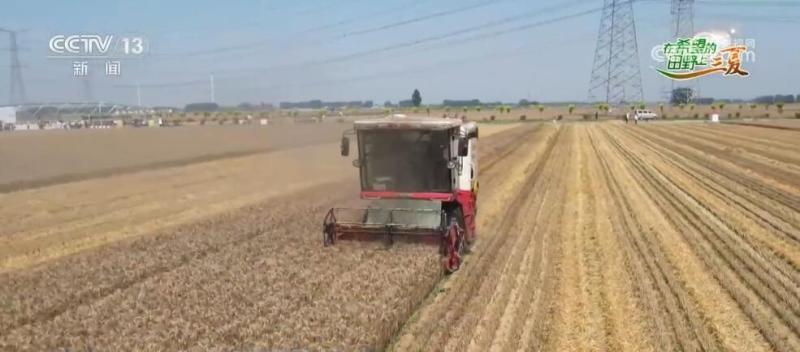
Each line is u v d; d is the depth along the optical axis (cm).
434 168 1437
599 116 10756
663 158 3747
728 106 12694
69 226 1886
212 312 1005
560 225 1798
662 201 2202
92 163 3684
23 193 2534
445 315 1041
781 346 896
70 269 1323
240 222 1862
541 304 1095
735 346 906
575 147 4662
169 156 4153
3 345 887
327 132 6297
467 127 1594
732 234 1645
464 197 1539
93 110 8256
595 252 1470
